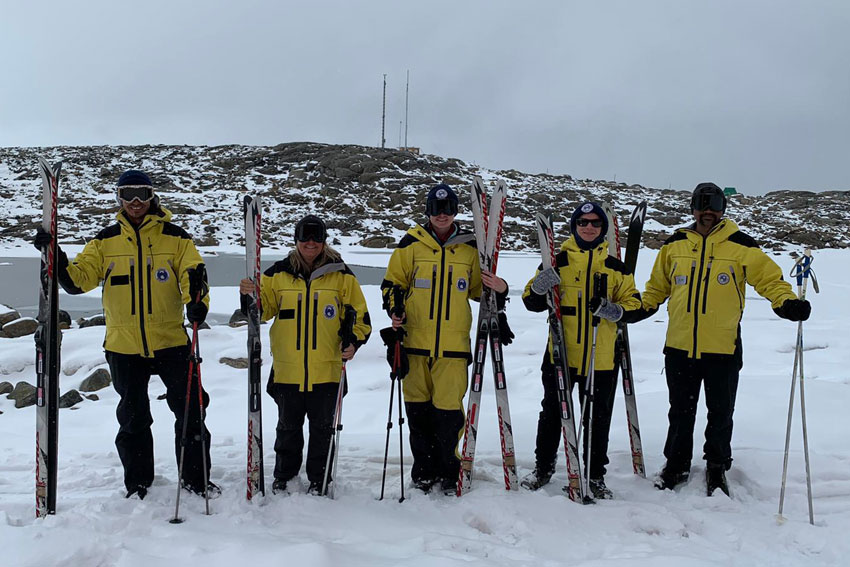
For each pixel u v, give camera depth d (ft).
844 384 18.74
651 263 59.47
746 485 13.38
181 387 12.36
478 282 13.14
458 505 11.95
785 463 11.82
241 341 25.27
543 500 12.05
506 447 12.82
